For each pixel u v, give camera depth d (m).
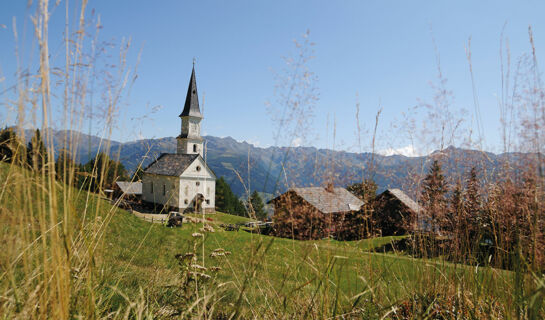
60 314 1.45
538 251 1.67
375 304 2.41
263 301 2.31
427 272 2.53
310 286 2.38
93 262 1.83
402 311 2.45
